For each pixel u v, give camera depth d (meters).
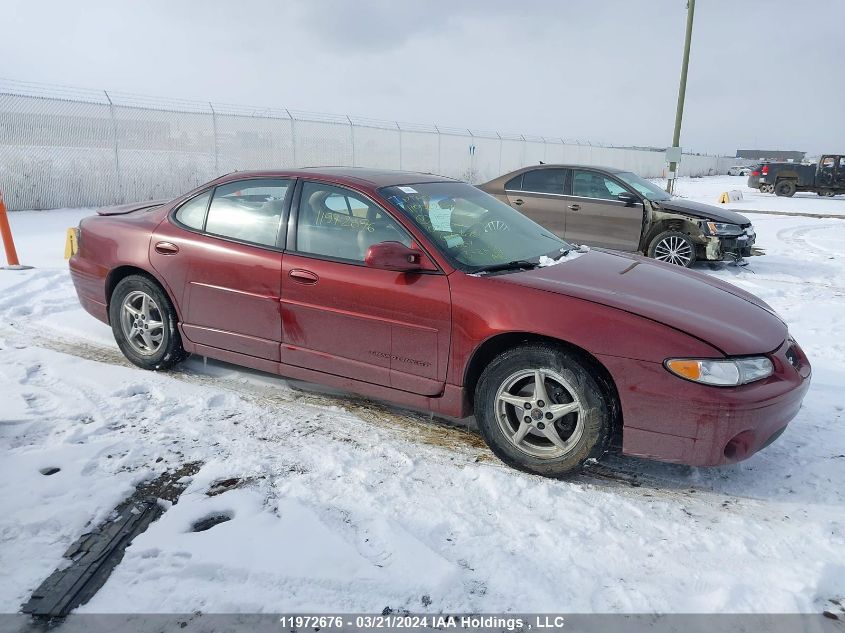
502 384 3.20
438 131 26.23
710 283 3.84
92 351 4.82
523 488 3.07
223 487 2.98
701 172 54.53
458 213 3.87
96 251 4.56
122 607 2.21
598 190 9.48
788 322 6.25
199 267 4.06
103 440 3.38
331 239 3.71
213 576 2.37
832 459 3.41
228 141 18.44
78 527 2.64
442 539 2.65
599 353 2.96
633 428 2.99
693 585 2.40
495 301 3.18
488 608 2.26
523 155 31.62
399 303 3.39
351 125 22.22
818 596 2.35
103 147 15.39
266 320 3.87
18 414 3.62
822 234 13.43
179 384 4.20
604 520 2.83
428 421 3.84
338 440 3.53
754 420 2.88
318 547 2.53
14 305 5.99
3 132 13.56
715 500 3.03
